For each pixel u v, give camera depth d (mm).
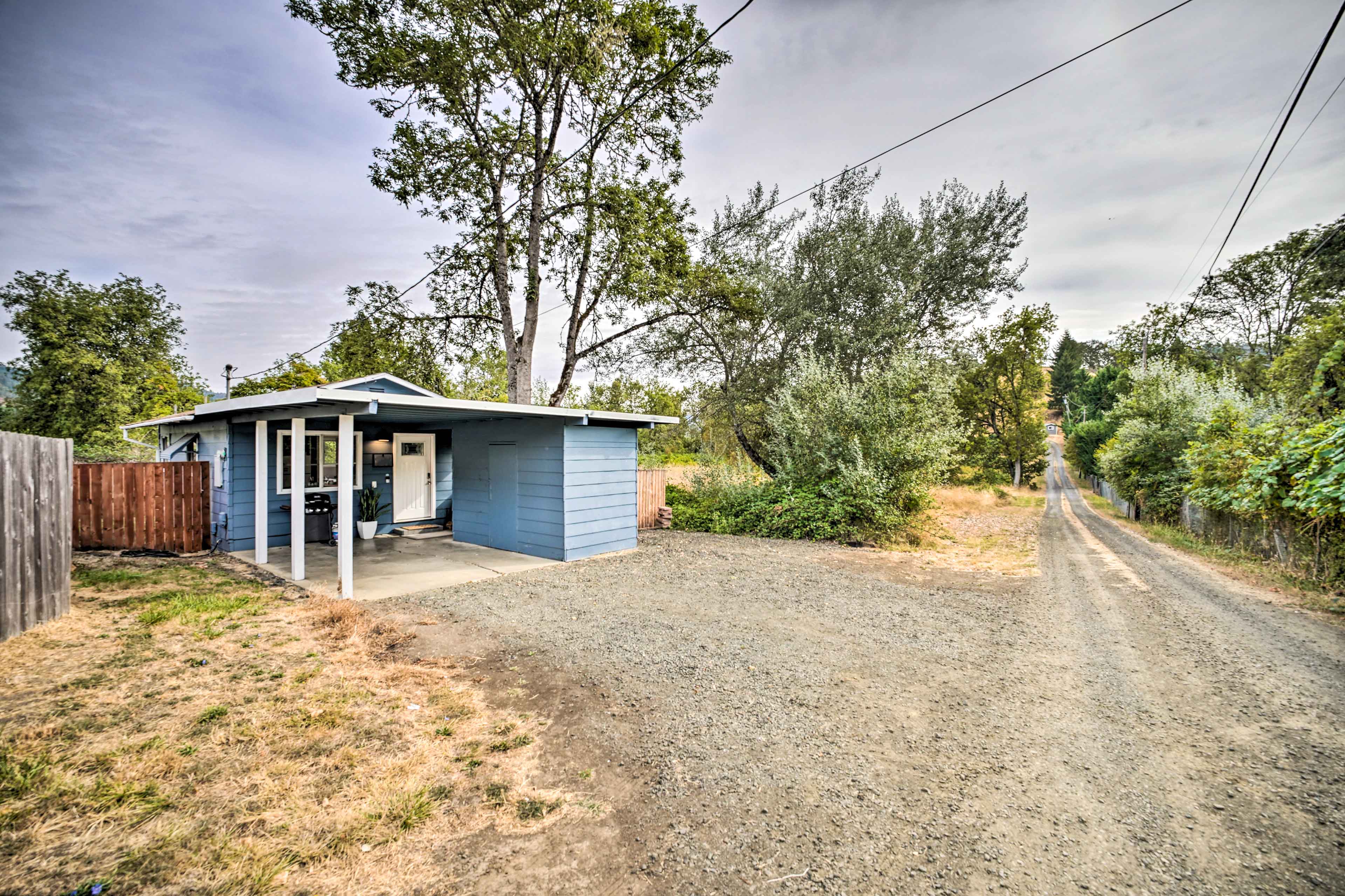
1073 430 42344
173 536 9320
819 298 15602
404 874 2096
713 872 2160
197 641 4711
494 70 13125
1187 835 2391
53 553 5066
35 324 24547
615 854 2262
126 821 2318
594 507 9531
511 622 5621
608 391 26828
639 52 12922
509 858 2215
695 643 5008
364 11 11688
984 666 4477
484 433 10227
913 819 2514
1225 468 9195
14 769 2646
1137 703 3766
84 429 24938
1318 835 2379
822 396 12383
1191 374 14430
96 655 4289
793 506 11875
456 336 16188
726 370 16469
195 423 10500
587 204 13703
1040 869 2176
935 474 11234
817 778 2848
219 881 1997
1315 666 4414
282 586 6875
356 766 2854
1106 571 8453
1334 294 14047
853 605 6395
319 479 10609
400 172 13117
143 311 27891
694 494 14523
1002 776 2869
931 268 15711
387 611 5957
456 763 2941
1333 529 6703
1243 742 3223
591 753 3086
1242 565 8359
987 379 29422
